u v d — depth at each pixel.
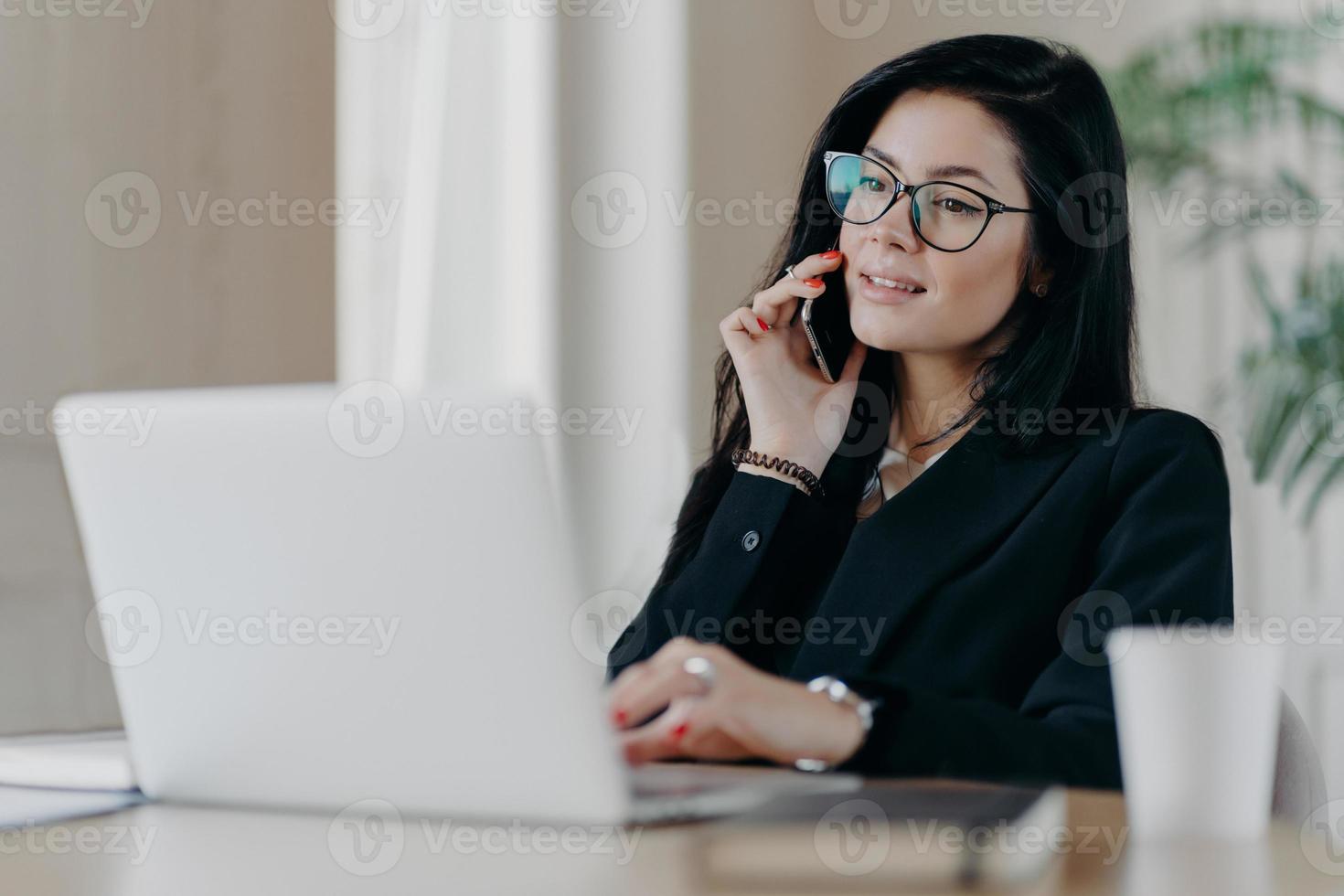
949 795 0.88
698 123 3.95
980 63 1.70
